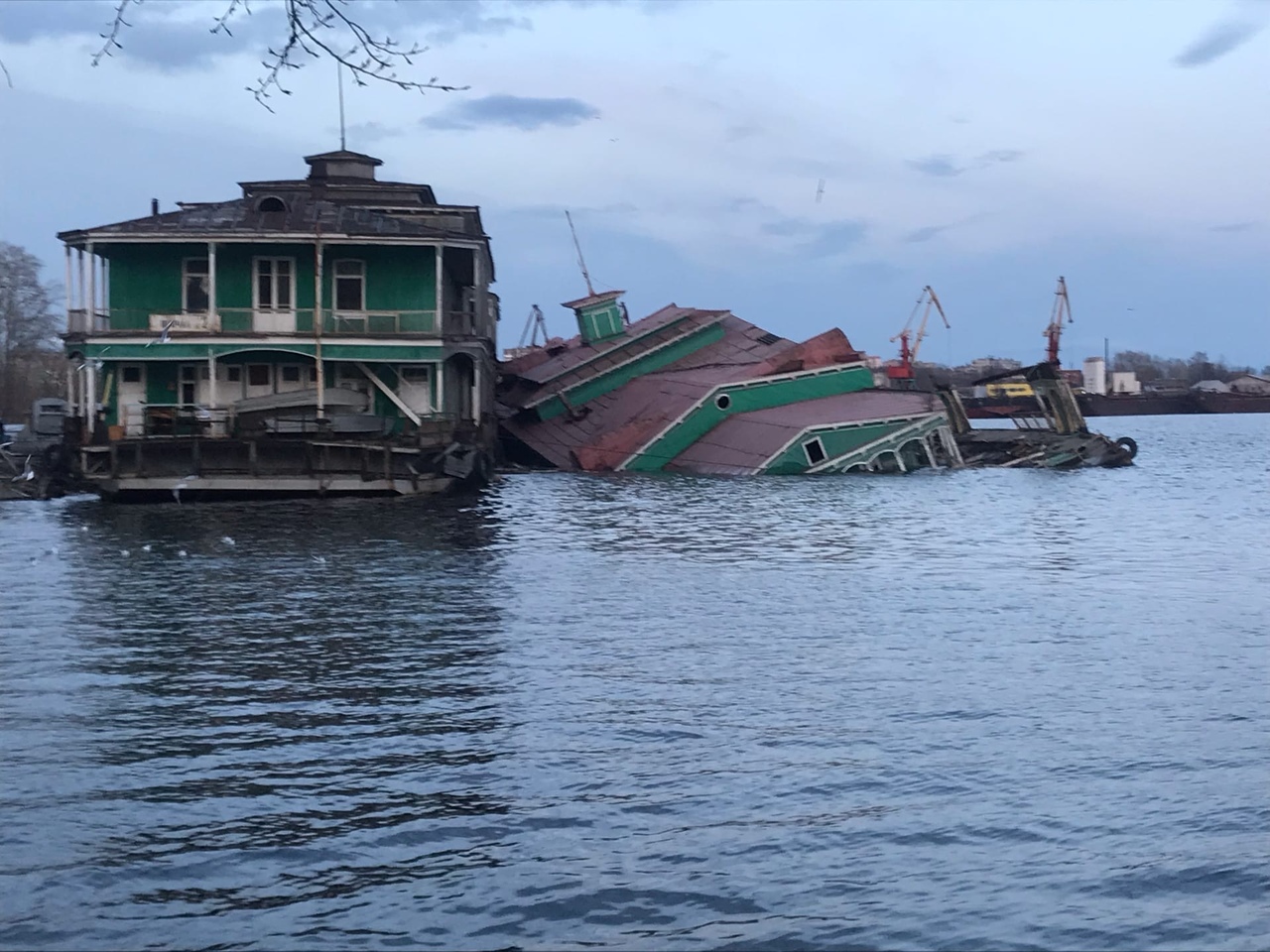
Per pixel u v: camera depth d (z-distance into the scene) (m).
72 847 11.62
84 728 15.12
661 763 13.93
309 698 16.42
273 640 19.86
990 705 16.31
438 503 40.97
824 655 19.12
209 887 10.88
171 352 43.81
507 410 71.94
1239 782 13.37
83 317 45.03
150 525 34.59
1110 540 35.03
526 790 13.06
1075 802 12.78
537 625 21.25
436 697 16.48
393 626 21.02
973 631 21.20
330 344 43.91
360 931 10.16
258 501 41.06
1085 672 18.16
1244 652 19.64
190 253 45.78
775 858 11.48
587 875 11.13
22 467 50.53
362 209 47.03
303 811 12.49
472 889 10.87
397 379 46.28
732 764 13.89
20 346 113.62
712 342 72.62
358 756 14.12
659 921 10.35
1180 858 11.46
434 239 44.59
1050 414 74.62
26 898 10.62
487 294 62.00
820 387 63.44
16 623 21.06
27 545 30.38
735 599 24.05
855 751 14.37
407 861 11.40
